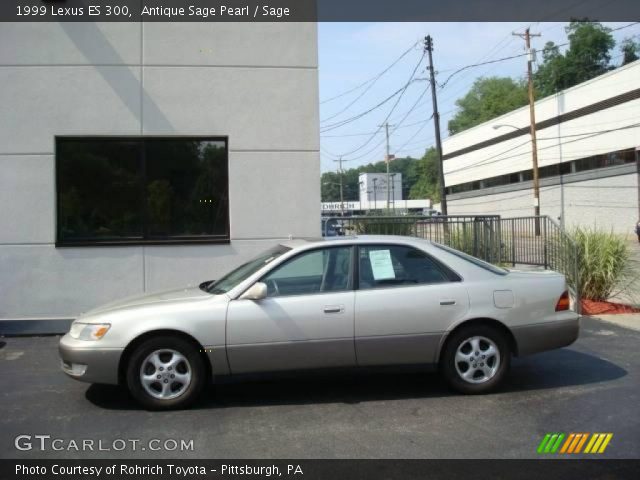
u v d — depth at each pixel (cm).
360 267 595
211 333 557
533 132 3972
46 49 905
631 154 3719
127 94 920
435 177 9862
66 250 906
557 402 578
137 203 930
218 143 946
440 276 602
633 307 1054
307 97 952
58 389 633
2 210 896
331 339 570
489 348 599
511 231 1171
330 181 11238
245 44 941
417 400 587
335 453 461
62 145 916
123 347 552
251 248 940
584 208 4206
